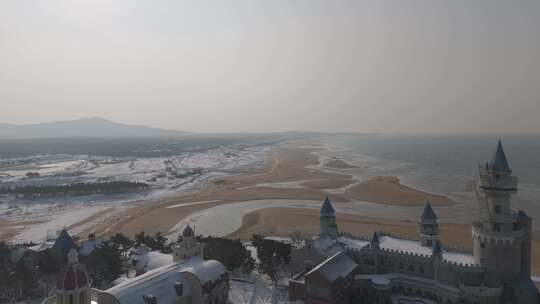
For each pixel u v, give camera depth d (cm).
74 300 6056
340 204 19750
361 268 9350
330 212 10725
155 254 10000
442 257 8700
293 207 19238
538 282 9612
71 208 19338
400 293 8712
